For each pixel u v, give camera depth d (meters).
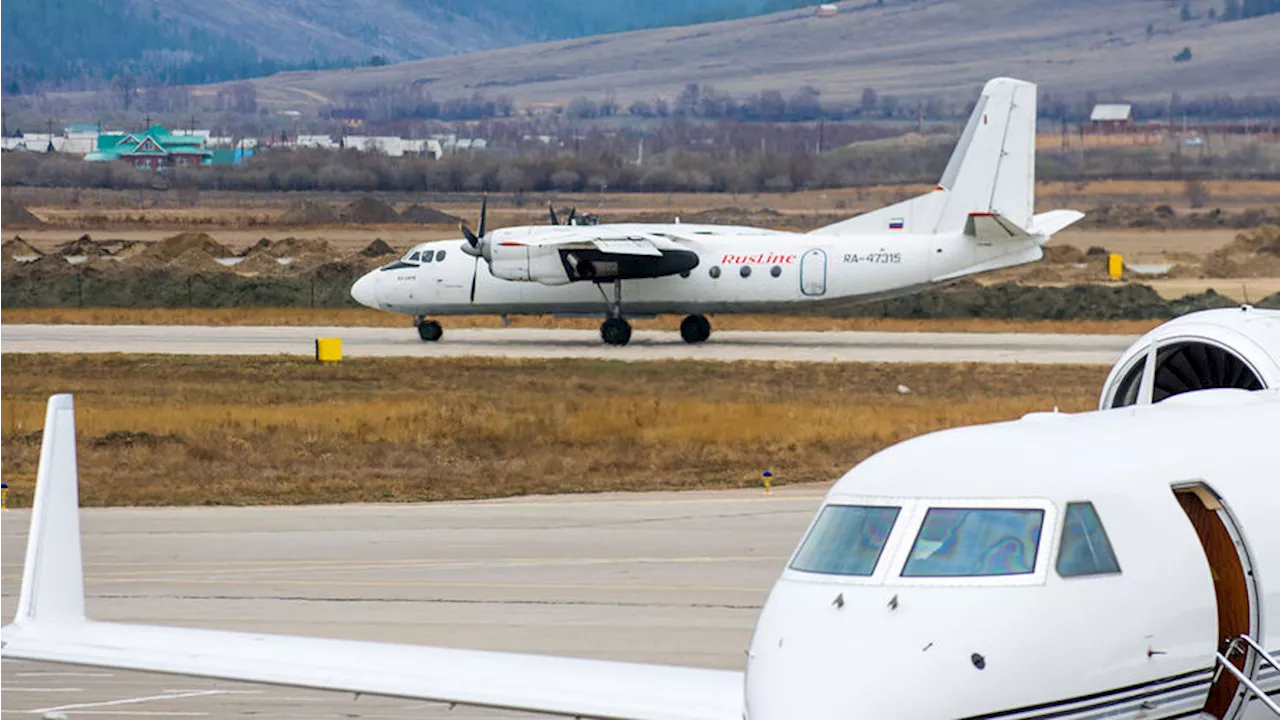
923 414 178.75
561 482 139.25
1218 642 51.34
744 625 86.00
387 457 152.88
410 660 61.22
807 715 45.22
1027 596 46.94
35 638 62.53
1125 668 47.31
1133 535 48.94
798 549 51.34
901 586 47.78
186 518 122.38
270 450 157.12
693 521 118.81
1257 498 52.00
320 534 115.00
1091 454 51.25
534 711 55.97
